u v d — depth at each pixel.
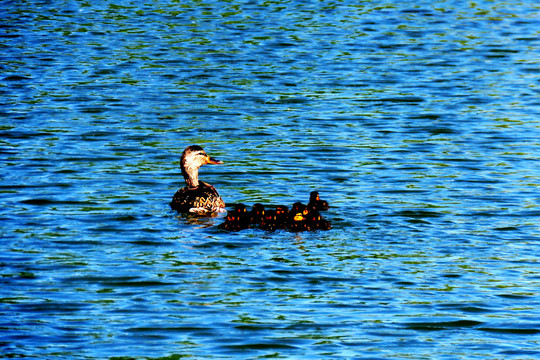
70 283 13.68
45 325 12.30
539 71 31.41
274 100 27.62
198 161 18.09
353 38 37.28
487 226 16.48
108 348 11.66
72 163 20.78
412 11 43.31
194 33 38.09
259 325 12.38
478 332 12.32
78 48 34.88
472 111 26.17
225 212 17.22
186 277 13.95
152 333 12.11
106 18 41.16
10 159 20.92
